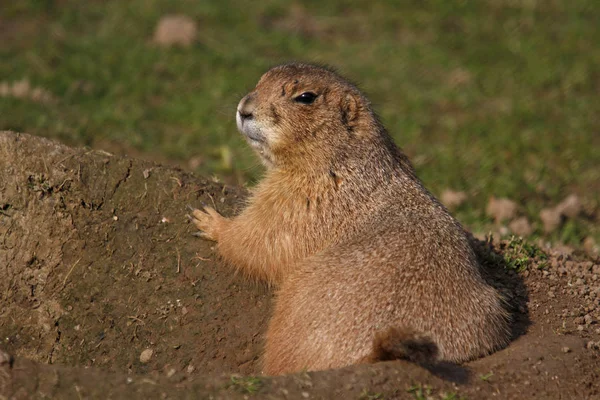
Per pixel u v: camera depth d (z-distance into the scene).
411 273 8.69
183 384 7.85
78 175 10.87
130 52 21.92
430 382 8.16
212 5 25.39
